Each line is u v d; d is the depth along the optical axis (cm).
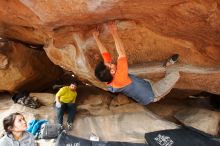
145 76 605
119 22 505
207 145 650
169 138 664
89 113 764
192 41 548
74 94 725
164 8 457
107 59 487
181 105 802
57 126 677
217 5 435
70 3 440
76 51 584
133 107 758
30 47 797
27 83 827
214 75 609
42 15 479
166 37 547
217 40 524
